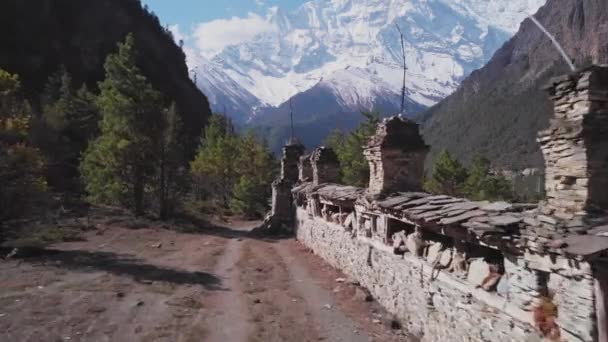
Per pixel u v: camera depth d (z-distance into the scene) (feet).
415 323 27.48
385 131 34.68
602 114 16.03
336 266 46.11
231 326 28.68
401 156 34.45
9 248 48.98
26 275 37.52
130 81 87.04
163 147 89.30
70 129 142.82
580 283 15.47
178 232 75.77
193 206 118.73
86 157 88.12
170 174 94.17
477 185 94.79
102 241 60.44
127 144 82.48
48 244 55.67
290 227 77.61
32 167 52.37
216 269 46.60
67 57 215.92
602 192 16.11
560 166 17.13
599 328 14.65
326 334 27.94
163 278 40.34
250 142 132.77
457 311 22.86
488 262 21.74
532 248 17.40
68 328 26.23
